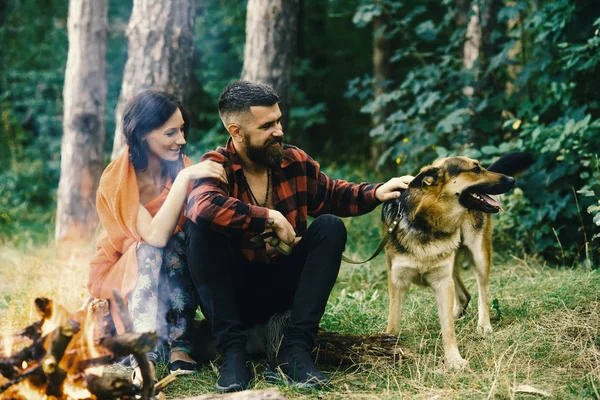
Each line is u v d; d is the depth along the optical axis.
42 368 2.48
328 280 3.28
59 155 10.73
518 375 3.27
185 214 3.33
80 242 6.85
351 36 13.74
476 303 4.70
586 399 2.92
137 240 3.42
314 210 3.74
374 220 7.25
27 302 4.30
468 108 6.65
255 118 3.25
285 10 6.44
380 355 3.50
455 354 3.57
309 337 3.24
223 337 3.25
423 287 3.91
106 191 3.44
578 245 5.64
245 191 3.46
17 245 7.23
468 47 7.48
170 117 3.50
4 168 10.84
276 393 2.61
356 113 14.08
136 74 5.94
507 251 5.96
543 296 4.43
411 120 7.17
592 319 3.89
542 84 6.13
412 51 7.87
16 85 11.76
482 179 3.73
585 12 5.64
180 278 3.50
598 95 5.64
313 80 13.62
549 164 5.81
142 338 2.45
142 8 5.93
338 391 3.14
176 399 2.68
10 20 12.17
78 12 7.17
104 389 2.51
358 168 10.61
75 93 7.15
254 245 3.44
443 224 3.72
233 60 11.57
